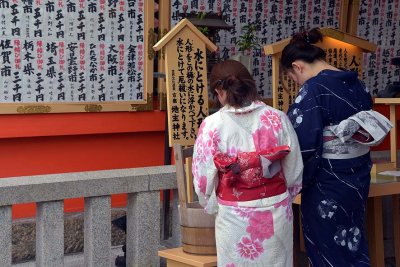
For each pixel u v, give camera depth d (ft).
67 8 19.43
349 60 19.44
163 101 21.40
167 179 16.58
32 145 19.86
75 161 20.57
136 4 20.49
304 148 13.12
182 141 16.98
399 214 18.94
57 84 19.56
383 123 13.70
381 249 17.29
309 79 13.67
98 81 20.20
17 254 19.34
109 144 21.12
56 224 15.14
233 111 12.21
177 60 16.93
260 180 12.10
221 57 21.77
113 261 18.99
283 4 22.81
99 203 15.72
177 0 21.08
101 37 20.08
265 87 22.84
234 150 12.17
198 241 14.24
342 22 24.09
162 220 19.80
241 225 12.10
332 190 13.44
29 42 18.99
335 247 13.51
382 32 25.09
